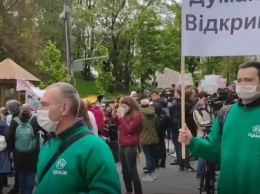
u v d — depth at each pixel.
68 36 24.78
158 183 9.92
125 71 53.22
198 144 3.81
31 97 12.94
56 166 3.13
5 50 32.34
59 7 46.66
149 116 10.01
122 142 8.39
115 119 12.16
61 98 3.22
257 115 3.48
